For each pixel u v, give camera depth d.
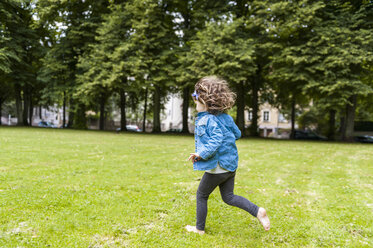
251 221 2.83
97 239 2.26
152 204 3.22
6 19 20.50
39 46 23.12
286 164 6.66
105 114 41.69
